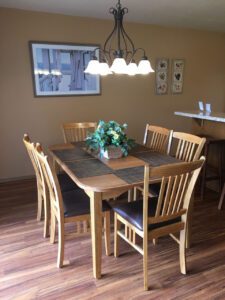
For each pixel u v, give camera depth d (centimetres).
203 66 481
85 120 403
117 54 199
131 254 204
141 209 182
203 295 164
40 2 304
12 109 354
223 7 329
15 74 346
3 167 366
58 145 266
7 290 169
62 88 375
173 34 437
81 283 175
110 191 160
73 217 183
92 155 228
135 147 257
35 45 346
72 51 369
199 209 277
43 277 180
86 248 212
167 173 147
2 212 273
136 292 167
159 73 443
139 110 443
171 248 212
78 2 305
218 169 312
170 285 172
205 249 210
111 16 365
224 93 516
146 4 314
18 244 217
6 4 312
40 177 229
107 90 408
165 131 258
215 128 318
